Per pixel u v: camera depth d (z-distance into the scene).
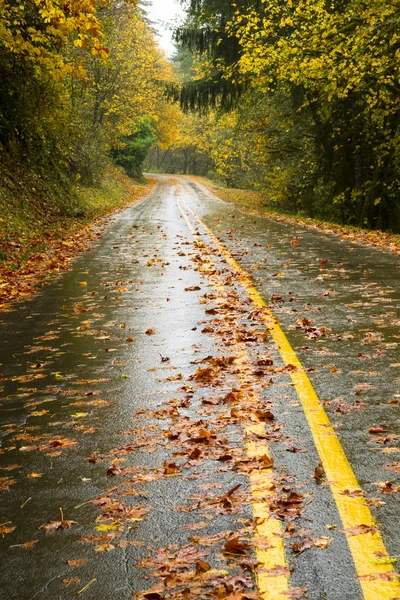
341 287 10.91
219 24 33.31
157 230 23.33
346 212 30.75
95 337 8.34
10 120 25.02
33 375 6.87
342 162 29.56
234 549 3.31
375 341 7.37
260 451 4.54
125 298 10.90
